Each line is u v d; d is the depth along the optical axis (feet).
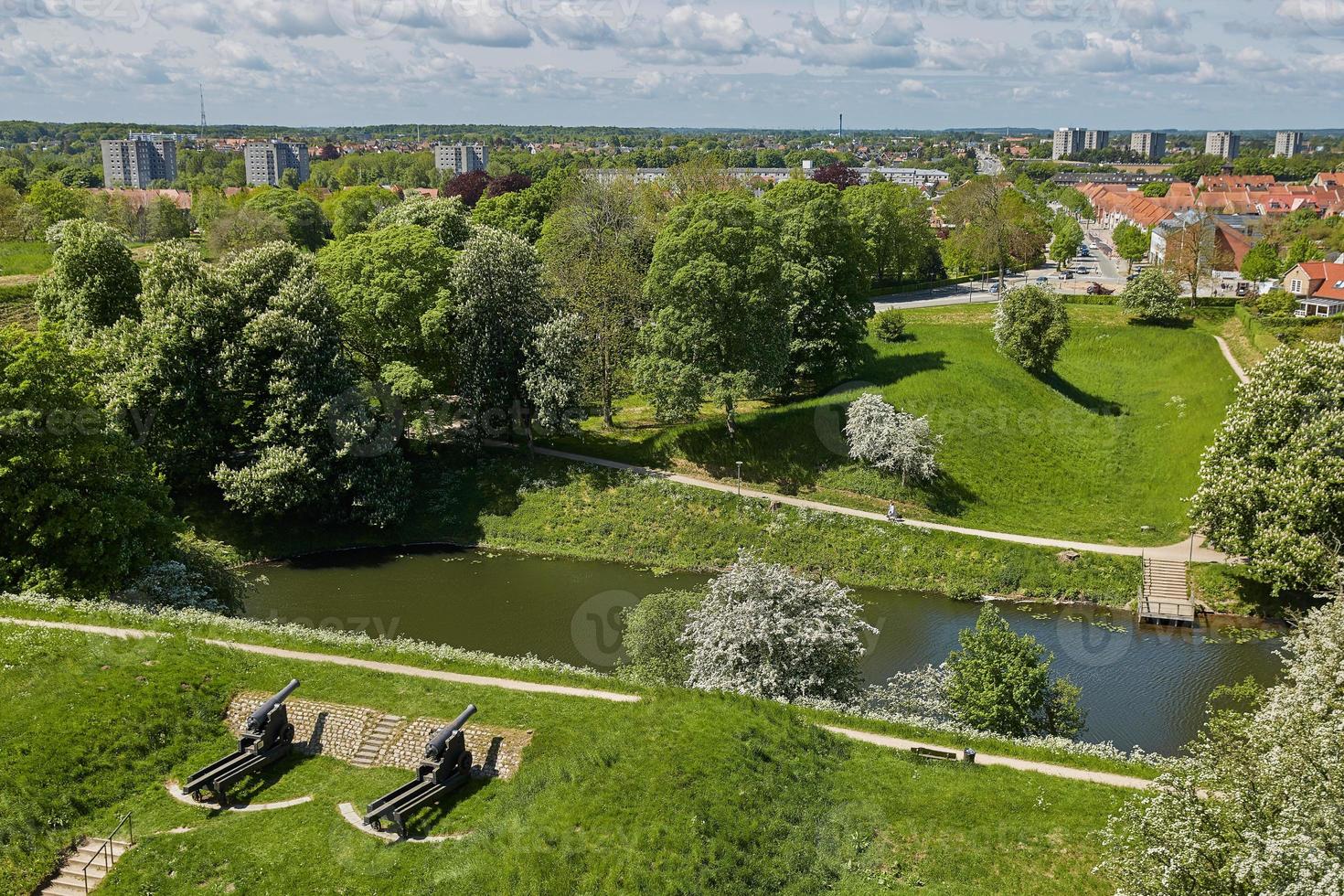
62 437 153.99
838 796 102.22
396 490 216.33
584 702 118.52
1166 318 323.78
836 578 200.54
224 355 203.51
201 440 205.57
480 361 228.22
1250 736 87.56
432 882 92.53
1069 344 315.37
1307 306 397.39
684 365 225.97
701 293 223.10
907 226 409.28
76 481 154.30
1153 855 73.92
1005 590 194.90
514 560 209.97
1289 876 64.90
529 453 235.81
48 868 96.02
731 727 109.40
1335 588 166.09
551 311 238.07
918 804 101.65
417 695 119.03
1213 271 447.01
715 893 89.51
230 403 209.15
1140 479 232.94
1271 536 173.78
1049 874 93.04
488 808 101.76
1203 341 300.81
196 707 116.26
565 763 104.73
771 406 253.24
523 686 123.85
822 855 94.94
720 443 233.96
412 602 188.85
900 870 93.71
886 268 407.85
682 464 232.32
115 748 108.99
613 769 102.99
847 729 117.70
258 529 210.38
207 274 211.20
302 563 207.21
